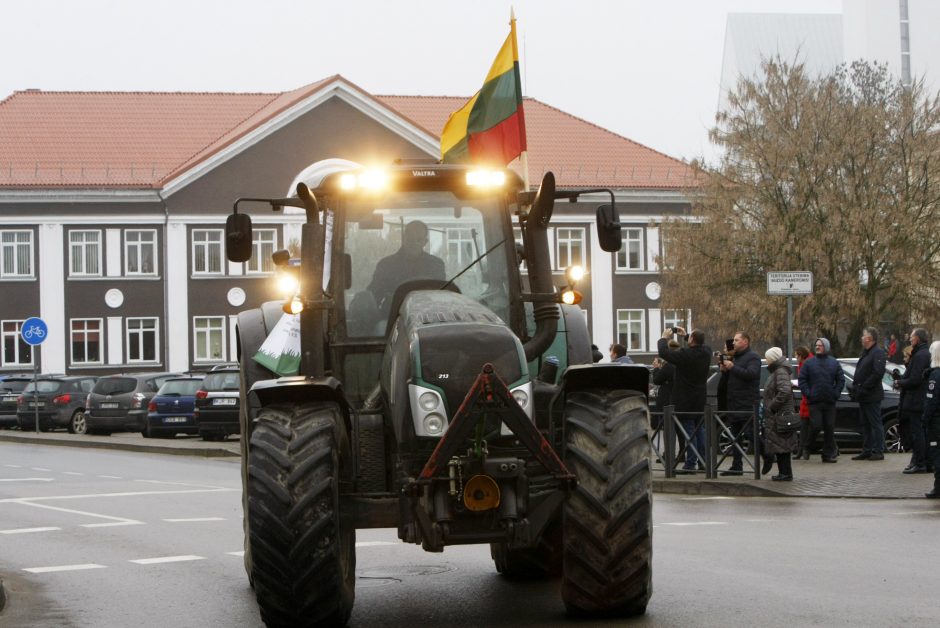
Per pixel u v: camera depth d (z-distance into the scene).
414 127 63.22
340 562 7.76
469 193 9.02
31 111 65.69
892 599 8.70
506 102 13.43
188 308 61.88
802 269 48.00
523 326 8.88
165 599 9.81
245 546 10.12
